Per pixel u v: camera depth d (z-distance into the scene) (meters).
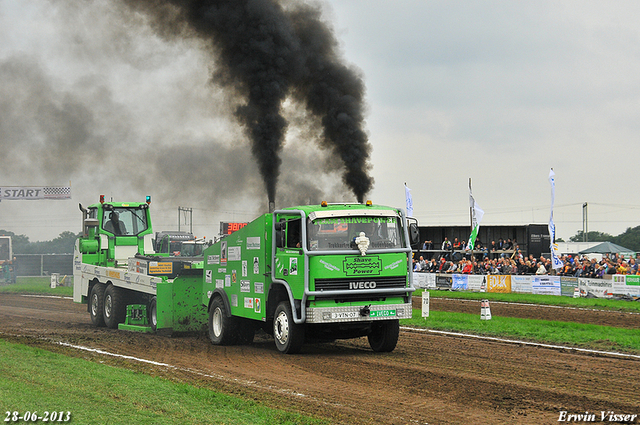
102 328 18.69
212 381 9.79
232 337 14.61
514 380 10.03
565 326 18.17
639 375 10.49
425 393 9.08
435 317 20.25
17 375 9.08
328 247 12.37
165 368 10.91
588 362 11.84
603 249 42.16
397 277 12.80
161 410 7.46
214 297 15.46
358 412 7.97
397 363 11.69
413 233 13.07
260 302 13.47
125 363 11.36
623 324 19.03
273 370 10.92
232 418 7.22
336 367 11.22
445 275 34.22
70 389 8.23
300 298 12.25
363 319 12.43
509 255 36.22
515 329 16.86
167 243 25.94
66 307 27.27
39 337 15.40
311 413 7.88
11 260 52.66
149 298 17.27
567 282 28.66
